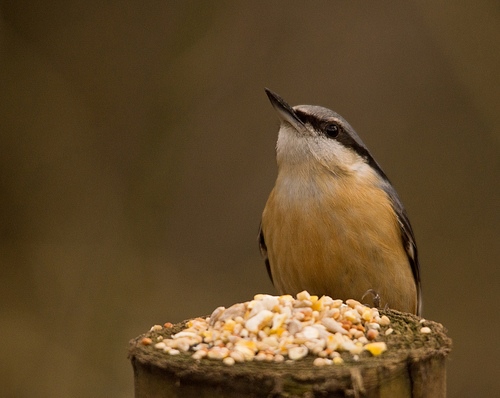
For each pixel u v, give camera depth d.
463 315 12.73
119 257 12.37
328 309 4.79
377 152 13.61
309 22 13.70
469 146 13.50
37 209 12.47
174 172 12.91
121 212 12.66
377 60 13.73
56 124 12.77
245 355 4.14
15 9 12.97
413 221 13.33
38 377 11.22
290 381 3.90
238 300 12.59
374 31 13.75
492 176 13.37
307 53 13.65
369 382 3.96
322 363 4.05
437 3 12.40
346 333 4.48
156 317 12.05
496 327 12.54
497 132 12.47
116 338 11.70
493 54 12.38
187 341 4.38
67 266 12.14
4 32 12.88
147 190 12.81
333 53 13.73
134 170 12.93
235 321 4.60
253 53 13.43
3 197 12.44
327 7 13.75
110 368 11.38
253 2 13.29
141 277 12.35
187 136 13.03
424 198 13.41
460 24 12.38
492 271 12.98
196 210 13.05
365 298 6.71
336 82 13.73
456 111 13.59
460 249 13.17
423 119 13.66
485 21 12.37
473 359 12.29
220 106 13.26
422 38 13.71
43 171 12.59
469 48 12.41
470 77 12.47
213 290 12.58
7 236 12.32
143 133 12.99
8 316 11.71
